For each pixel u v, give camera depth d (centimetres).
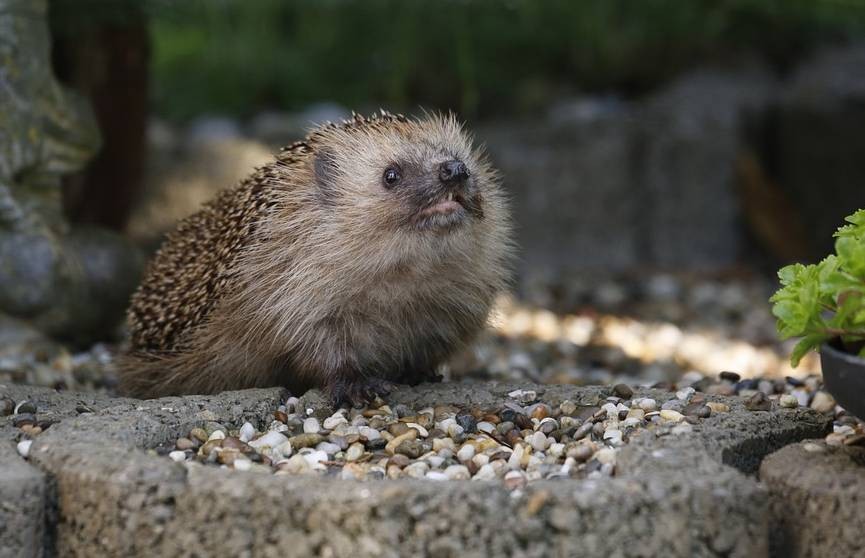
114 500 513
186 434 621
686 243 1561
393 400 704
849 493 511
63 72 1141
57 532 536
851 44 1661
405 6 1616
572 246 1552
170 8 1130
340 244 722
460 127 804
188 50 1762
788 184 1577
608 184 1547
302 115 1664
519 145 1555
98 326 1004
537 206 1544
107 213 1187
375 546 481
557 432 635
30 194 950
